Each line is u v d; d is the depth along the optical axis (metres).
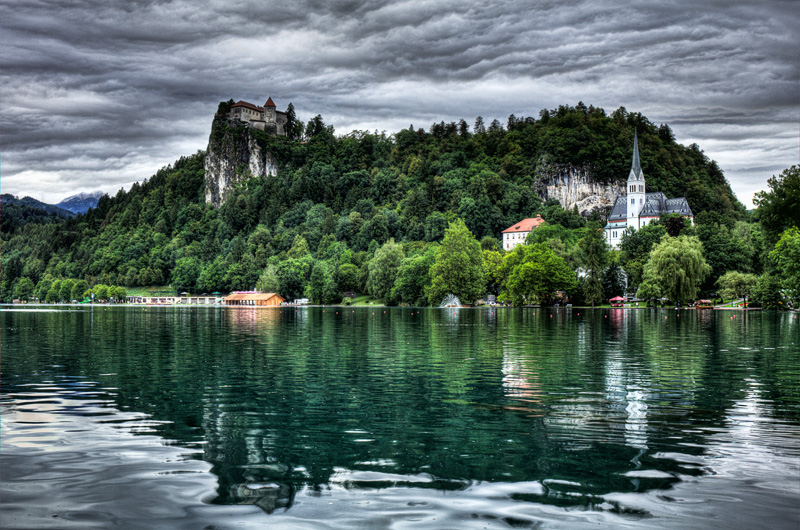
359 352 44.81
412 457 17.38
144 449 18.14
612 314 111.94
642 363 37.50
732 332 63.81
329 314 126.62
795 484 15.02
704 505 13.75
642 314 110.69
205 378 31.80
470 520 12.91
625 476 15.64
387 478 15.62
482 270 167.00
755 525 12.64
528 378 31.42
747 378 31.17
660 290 132.50
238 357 41.66
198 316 120.38
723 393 26.83
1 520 12.91
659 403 24.70
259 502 13.95
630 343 51.28
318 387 28.81
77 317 114.38
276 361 39.22
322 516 13.12
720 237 153.62
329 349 47.25
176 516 13.15
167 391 27.81
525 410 23.45
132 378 31.78
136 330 71.88
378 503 13.90
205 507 13.66
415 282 172.00
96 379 31.42
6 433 19.91
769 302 119.75
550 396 26.30
